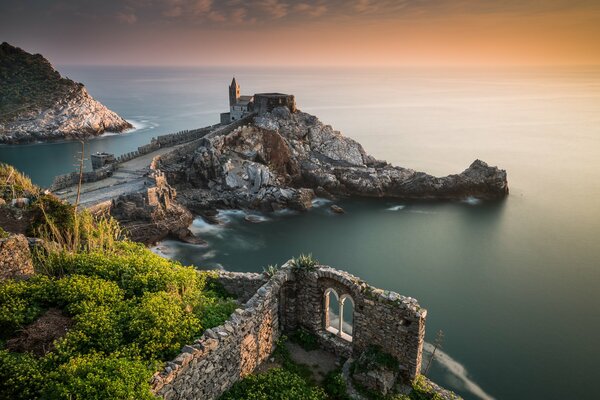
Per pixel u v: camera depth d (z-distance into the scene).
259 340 21.78
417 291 50.16
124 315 17.86
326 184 85.88
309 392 18.97
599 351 38.81
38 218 27.81
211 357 17.64
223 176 78.44
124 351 16.00
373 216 75.62
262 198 76.12
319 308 24.64
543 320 43.84
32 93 152.88
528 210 79.00
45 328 16.75
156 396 14.73
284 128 94.38
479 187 85.19
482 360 37.25
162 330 17.23
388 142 142.88
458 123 184.12
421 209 79.50
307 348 24.38
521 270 55.69
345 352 23.52
